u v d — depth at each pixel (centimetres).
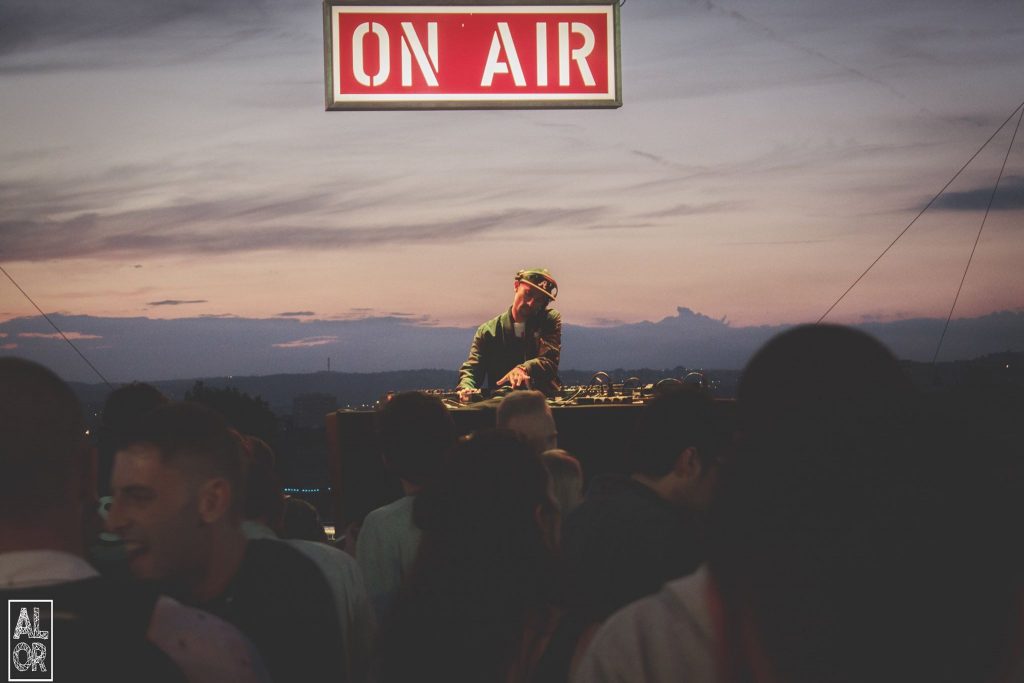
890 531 94
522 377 635
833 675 95
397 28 596
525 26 604
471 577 190
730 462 107
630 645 125
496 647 188
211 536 195
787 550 97
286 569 209
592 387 604
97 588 137
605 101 605
